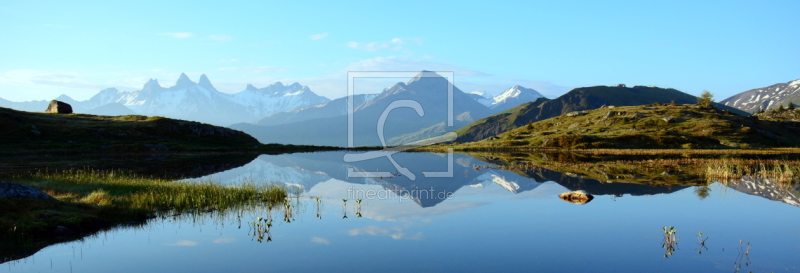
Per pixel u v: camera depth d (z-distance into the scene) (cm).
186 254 2059
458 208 3141
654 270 1842
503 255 2042
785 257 1997
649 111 18012
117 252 2072
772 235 2358
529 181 4722
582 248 2144
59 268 1866
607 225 2594
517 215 2883
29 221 2264
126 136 11988
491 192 3928
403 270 1847
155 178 4988
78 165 6662
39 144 10100
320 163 7675
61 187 3309
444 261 1955
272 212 2983
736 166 6100
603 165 6619
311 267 1888
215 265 1906
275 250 2122
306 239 2316
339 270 1847
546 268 1867
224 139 13638
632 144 12369
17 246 2106
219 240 2291
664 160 7544
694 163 6806
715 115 16638
